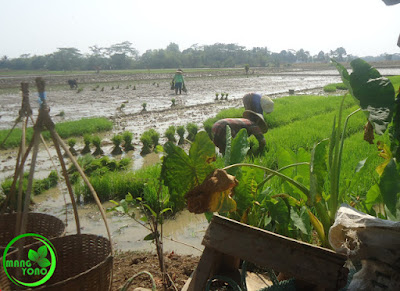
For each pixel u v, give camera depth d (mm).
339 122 2768
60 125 14516
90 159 9203
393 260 2078
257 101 7223
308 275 2238
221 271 3223
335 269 2201
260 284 3293
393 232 2051
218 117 15367
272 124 14867
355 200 3377
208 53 133125
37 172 8883
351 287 2270
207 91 33469
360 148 9047
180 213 6363
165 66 120312
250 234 2420
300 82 46344
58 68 96625
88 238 3125
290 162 3646
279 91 33688
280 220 3166
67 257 3094
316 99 22703
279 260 2320
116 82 47812
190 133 13078
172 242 5328
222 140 6988
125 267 4148
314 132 11680
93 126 14383
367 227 2117
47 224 3598
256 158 8203
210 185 2078
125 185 7105
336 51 157625
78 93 32562
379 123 2162
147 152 11203
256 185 2961
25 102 3213
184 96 28922
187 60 126188
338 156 2773
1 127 15586
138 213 6387
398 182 2816
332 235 2297
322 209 2836
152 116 18516
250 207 3115
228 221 2482
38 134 2691
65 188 7695
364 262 2246
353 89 2324
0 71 87750
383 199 2871
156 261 4211
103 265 2555
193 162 2328
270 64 128875
